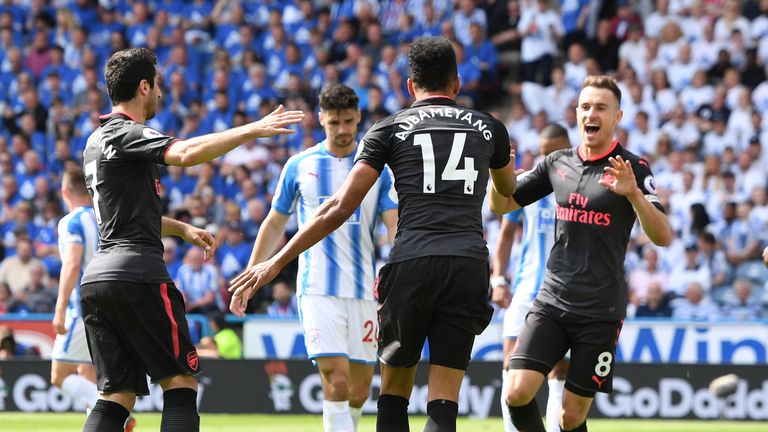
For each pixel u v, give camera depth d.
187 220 54.69
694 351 40.19
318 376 39.75
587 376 20.91
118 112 19.69
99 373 19.38
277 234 25.59
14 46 72.69
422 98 19.09
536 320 21.44
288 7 70.62
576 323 21.05
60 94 67.81
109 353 19.22
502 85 67.31
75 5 72.75
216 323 42.59
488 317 18.86
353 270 24.53
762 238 52.03
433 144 18.50
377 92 61.62
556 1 69.81
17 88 69.38
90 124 65.56
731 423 37.59
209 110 63.62
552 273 21.58
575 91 62.88
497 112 65.12
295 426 35.41
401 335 18.64
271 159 59.69
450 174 18.47
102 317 19.16
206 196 56.62
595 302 20.98
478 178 18.64
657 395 38.28
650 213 20.03
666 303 48.19
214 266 49.88
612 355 21.09
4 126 67.75
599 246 21.09
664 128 59.06
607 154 21.50
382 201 24.78
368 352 24.91
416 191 18.50
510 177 19.97
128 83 19.64
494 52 65.81
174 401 19.11
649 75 62.06
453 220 18.44
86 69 67.62
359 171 18.48
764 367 37.91
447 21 66.50
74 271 27.22
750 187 55.00
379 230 52.72
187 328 19.48
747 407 37.88
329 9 70.44
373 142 18.66
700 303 48.12
